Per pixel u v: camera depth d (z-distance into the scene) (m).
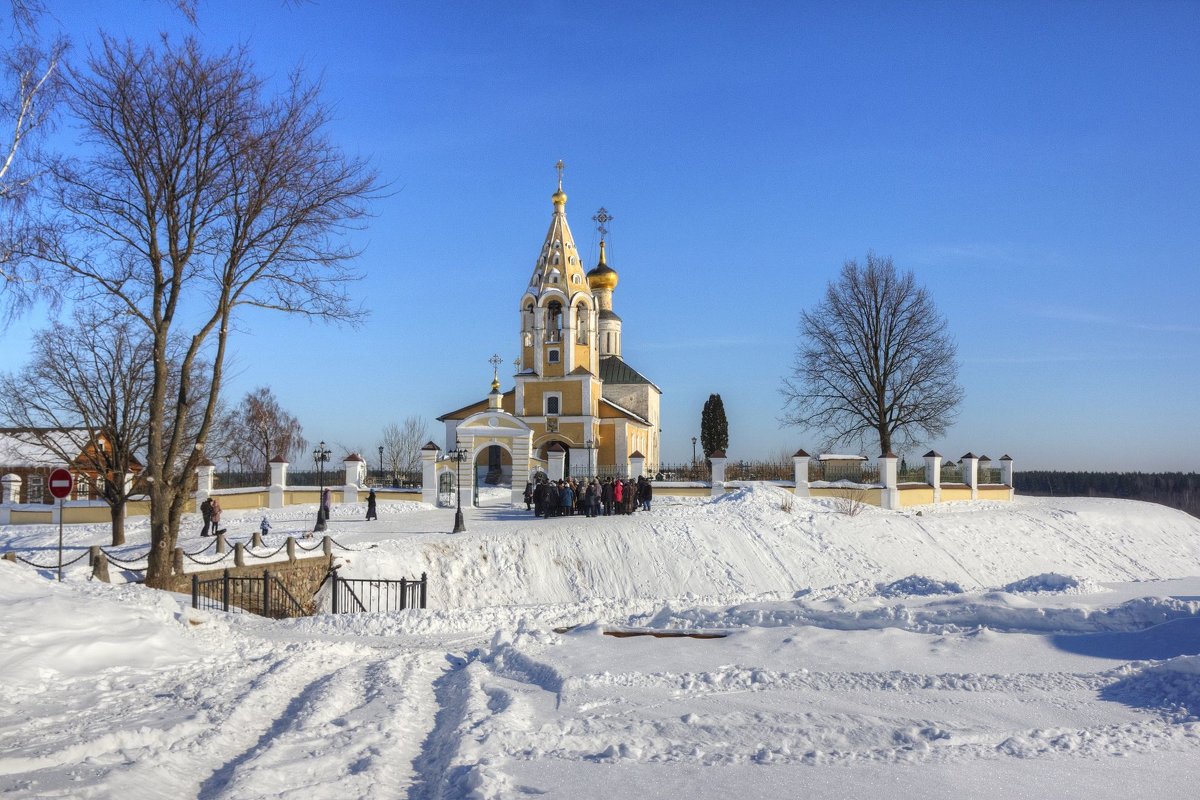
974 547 44.59
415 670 14.27
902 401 57.72
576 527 37.91
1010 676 12.06
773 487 49.84
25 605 14.62
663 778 8.16
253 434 84.56
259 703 11.35
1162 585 19.84
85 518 44.88
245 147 24.48
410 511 44.59
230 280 25.50
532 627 18.86
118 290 24.19
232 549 29.27
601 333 81.25
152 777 8.30
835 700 11.14
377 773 8.45
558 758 8.89
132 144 23.89
